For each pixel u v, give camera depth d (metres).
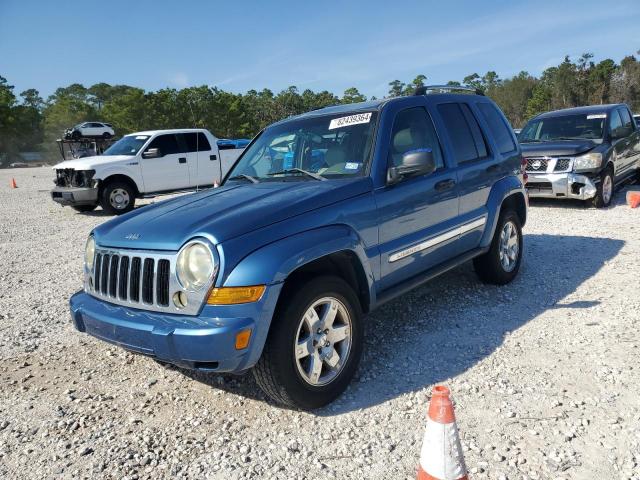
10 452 3.12
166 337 2.96
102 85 123.00
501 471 2.68
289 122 4.83
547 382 3.57
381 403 3.44
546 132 11.16
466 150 5.00
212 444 3.09
